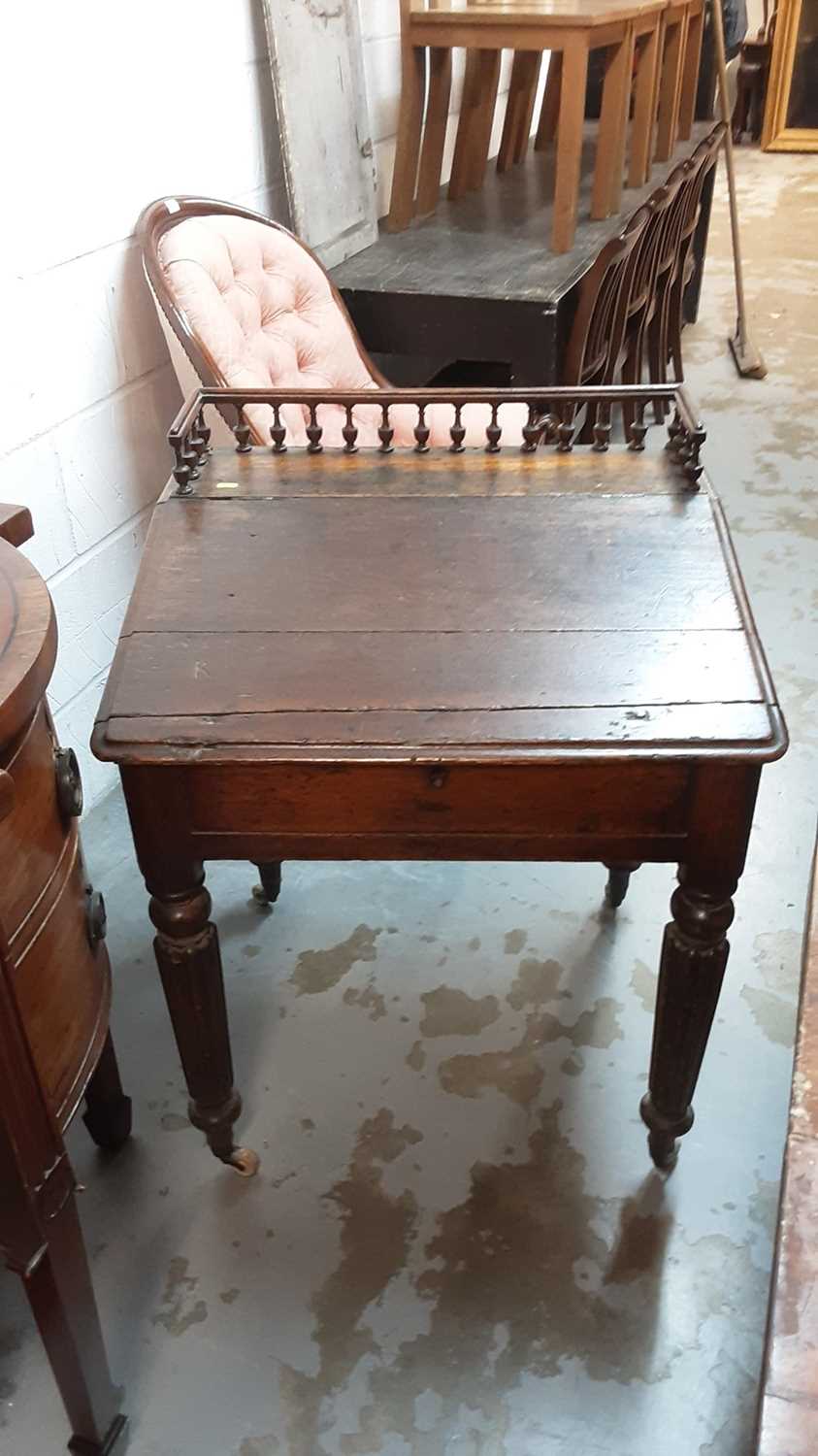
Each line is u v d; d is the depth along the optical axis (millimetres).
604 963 1575
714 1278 1192
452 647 997
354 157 2275
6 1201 858
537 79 2992
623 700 932
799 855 1738
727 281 4352
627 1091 1396
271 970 1575
